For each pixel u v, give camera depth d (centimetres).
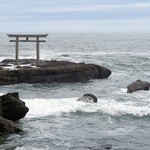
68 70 4031
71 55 7531
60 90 3503
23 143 1767
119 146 1748
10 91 3397
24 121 2170
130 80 4247
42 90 3491
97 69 4294
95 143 1788
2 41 15712
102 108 2436
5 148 1688
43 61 4888
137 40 18825
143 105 2622
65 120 2211
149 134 1948
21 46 11612
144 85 3297
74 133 1950
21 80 3803
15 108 2109
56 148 1702
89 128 2050
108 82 4072
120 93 3250
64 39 19912
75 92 3378
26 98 2953
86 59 6581
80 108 2445
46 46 11969
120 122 2191
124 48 11094
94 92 3362
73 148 1706
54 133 1944
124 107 2461
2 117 1983
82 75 4106
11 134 1889
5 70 3816
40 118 2244
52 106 2505
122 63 5922
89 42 15925
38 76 3872
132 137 1891
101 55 7681
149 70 5175
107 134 1936
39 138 1850
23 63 4684
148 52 9100
